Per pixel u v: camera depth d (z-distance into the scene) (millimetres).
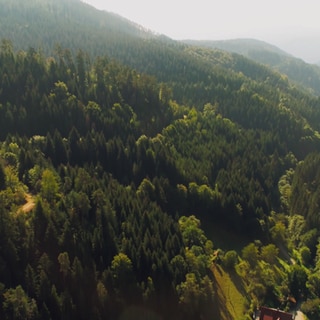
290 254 137250
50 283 82188
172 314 94000
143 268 97000
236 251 133750
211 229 142375
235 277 116438
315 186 167250
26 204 104438
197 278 102250
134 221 108438
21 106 158375
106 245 96500
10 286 79000
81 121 165000
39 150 138000
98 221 100750
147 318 89625
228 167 171500
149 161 154375
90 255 92312
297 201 160000
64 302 79812
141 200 126125
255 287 111062
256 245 135625
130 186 135875
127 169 151500
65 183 115188
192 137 188625
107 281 88688
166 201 139000
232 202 145250
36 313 75750
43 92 173625
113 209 110000
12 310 73812
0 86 167625
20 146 136500
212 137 193875
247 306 106625
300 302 113062
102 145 151750
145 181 137250
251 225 142375
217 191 149625
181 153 172250
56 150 143750
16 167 123625
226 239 139500
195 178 156250
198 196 147375
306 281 118250
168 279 97000
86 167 137375
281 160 197000
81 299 83250
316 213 145375
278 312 97750
